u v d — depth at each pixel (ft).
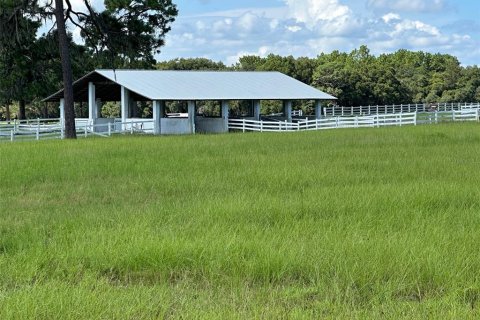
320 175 41.39
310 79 287.69
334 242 22.09
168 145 70.08
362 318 15.67
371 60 419.54
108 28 116.16
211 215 27.86
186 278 19.47
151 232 24.41
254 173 42.88
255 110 147.13
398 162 48.73
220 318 15.58
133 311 16.12
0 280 19.38
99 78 138.62
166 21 122.11
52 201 35.24
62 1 107.04
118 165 49.70
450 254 20.22
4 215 30.81
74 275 19.89
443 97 303.89
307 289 17.89
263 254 20.39
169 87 136.87
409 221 25.90
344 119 129.70
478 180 37.86
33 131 120.26
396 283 18.08
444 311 16.02
